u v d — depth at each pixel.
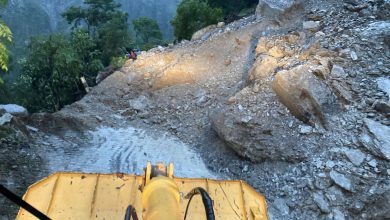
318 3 17.94
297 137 11.51
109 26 34.19
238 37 18.83
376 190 9.38
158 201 3.15
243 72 16.69
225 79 17.03
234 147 12.12
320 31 15.60
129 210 3.45
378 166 9.97
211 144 13.45
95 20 44.75
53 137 12.97
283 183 10.68
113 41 33.09
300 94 12.03
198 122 15.11
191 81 17.95
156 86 18.19
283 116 12.25
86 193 5.49
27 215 5.10
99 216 5.19
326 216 9.49
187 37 27.70
